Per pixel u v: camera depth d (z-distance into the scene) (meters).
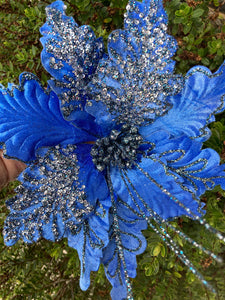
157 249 0.33
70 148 0.21
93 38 0.21
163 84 0.21
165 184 0.21
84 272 0.21
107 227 0.21
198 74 0.21
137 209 0.22
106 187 0.22
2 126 0.20
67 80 0.20
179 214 0.21
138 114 0.22
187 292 0.40
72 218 0.21
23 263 0.40
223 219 0.34
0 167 0.23
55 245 0.40
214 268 0.37
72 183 0.21
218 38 0.35
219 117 0.37
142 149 0.22
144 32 0.20
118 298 0.22
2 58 0.43
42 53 0.20
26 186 0.21
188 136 0.22
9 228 0.21
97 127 0.23
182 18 0.33
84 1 0.34
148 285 0.40
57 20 0.20
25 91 0.21
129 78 0.21
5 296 0.40
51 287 0.43
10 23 0.40
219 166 0.22
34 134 0.20
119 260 0.23
